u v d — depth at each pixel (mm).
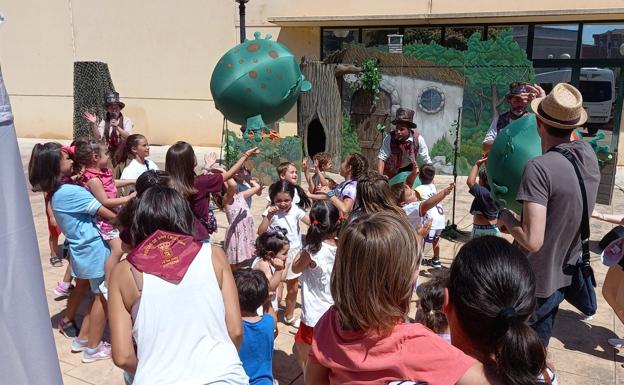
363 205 3383
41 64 16594
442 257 6371
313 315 3508
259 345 2904
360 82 11273
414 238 1737
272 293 3775
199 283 2131
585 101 12445
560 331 4520
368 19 12945
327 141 11484
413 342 1647
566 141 2885
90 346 4016
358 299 1675
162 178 3613
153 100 15750
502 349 1463
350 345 1732
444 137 11508
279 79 6645
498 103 11062
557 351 4203
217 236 7137
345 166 5133
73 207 3768
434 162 11703
